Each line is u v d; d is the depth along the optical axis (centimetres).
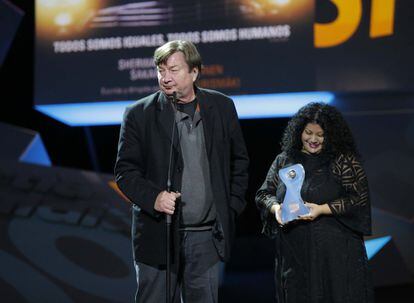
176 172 384
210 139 392
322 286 384
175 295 399
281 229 402
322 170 393
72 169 891
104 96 886
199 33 868
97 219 767
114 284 695
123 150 393
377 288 838
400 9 835
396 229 873
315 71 846
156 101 398
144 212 388
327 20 847
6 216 749
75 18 894
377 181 881
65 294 682
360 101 887
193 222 390
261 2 855
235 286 880
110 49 886
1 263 692
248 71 858
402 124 880
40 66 900
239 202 401
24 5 962
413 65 833
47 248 716
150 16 878
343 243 385
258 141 1003
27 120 1017
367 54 842
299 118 401
